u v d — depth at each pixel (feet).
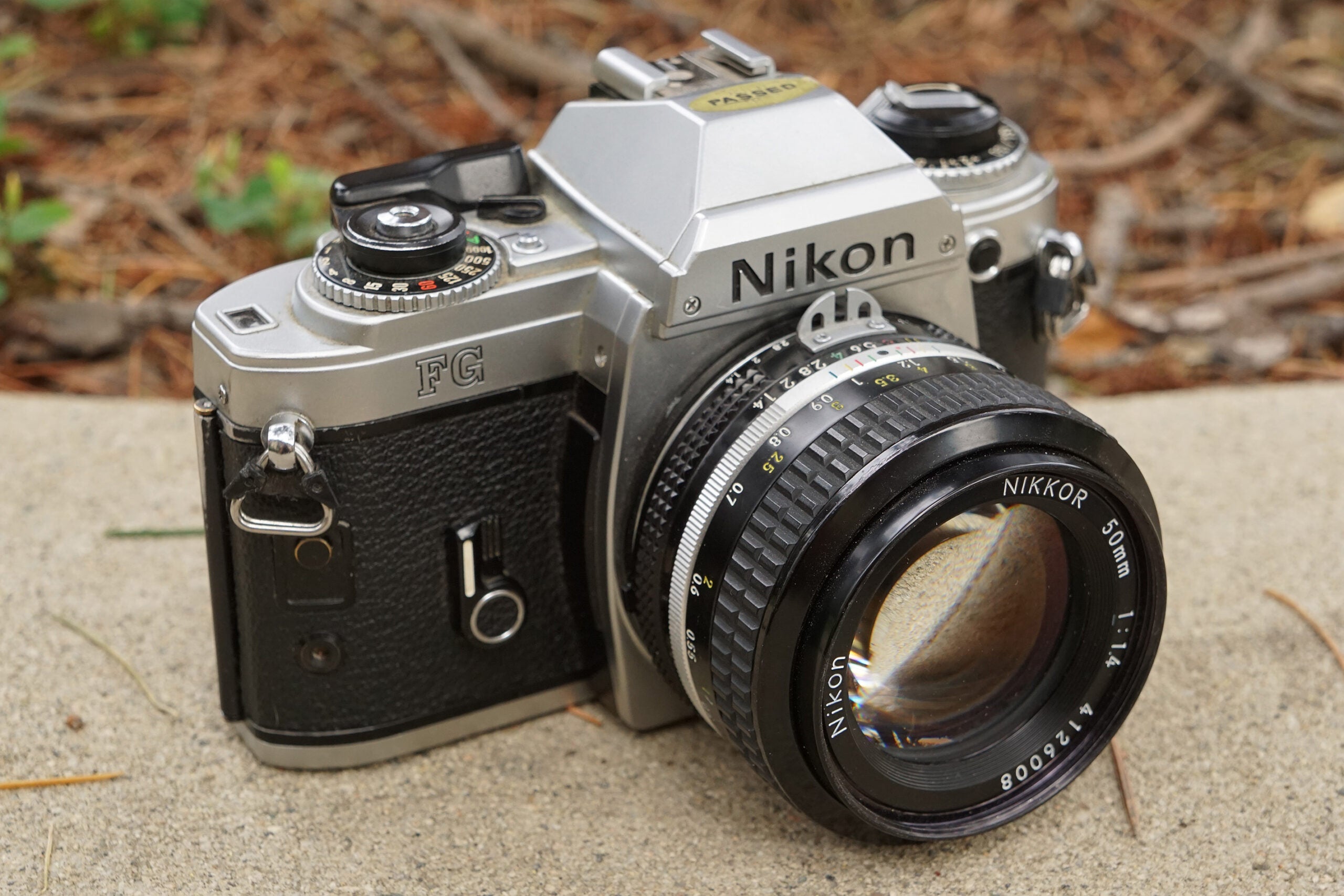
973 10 2.52
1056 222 1.75
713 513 1.56
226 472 1.59
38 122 2.19
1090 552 1.59
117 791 1.65
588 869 1.61
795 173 1.58
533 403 1.60
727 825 1.64
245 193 2.05
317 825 1.64
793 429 1.55
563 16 2.43
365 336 1.55
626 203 1.59
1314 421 1.94
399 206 1.57
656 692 1.68
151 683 1.72
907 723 1.61
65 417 1.92
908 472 1.51
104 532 1.82
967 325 1.66
